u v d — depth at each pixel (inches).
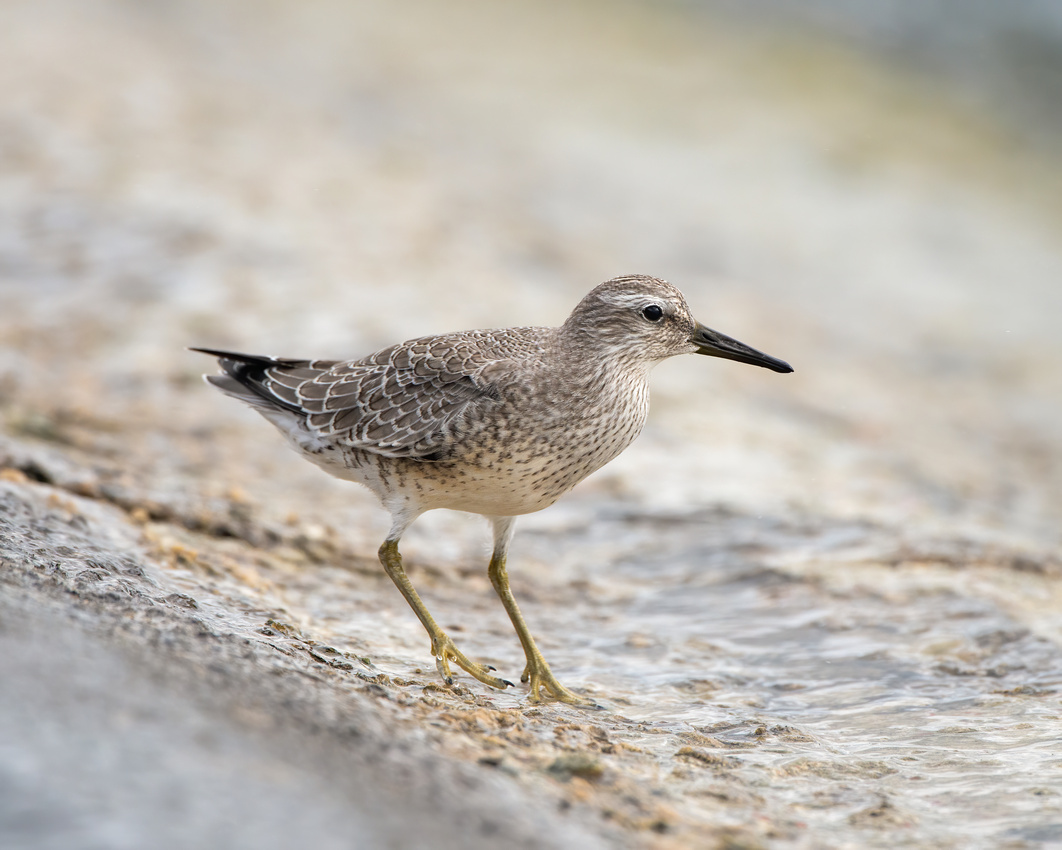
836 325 964.6
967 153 1453.0
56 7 1528.1
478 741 275.3
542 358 370.6
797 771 291.7
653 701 352.8
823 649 398.0
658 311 380.5
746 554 492.7
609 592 461.1
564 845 215.8
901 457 679.1
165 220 842.2
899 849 245.3
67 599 287.1
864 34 1782.7
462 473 365.4
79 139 999.6
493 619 428.8
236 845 182.4
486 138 1349.7
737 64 1681.8
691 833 241.3
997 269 1162.0
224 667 265.3
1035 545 525.3
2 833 176.9
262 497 508.1
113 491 443.8
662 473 586.2
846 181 1336.1
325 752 228.7
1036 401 869.8
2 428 504.7
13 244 773.9
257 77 1422.2
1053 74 1663.4
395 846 193.5
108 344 660.7
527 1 1921.8
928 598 438.3
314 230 877.2
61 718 209.5
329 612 400.5
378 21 1797.5
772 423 692.7
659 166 1322.6
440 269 844.6
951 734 323.6
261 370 409.7
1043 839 252.4
